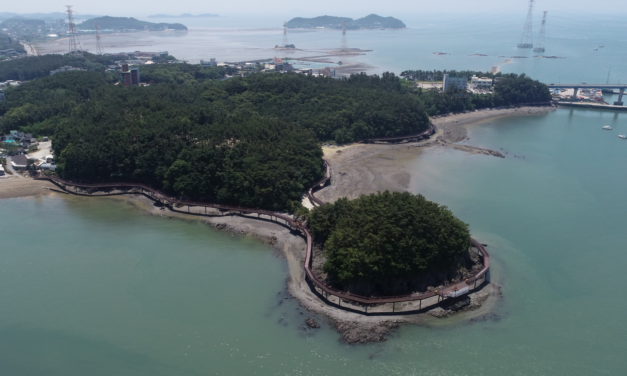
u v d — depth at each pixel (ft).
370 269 351.46
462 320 333.01
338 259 363.35
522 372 286.66
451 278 375.66
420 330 322.96
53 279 384.47
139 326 326.85
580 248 433.48
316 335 318.24
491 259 411.75
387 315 337.72
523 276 387.14
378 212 390.83
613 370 288.51
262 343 310.45
